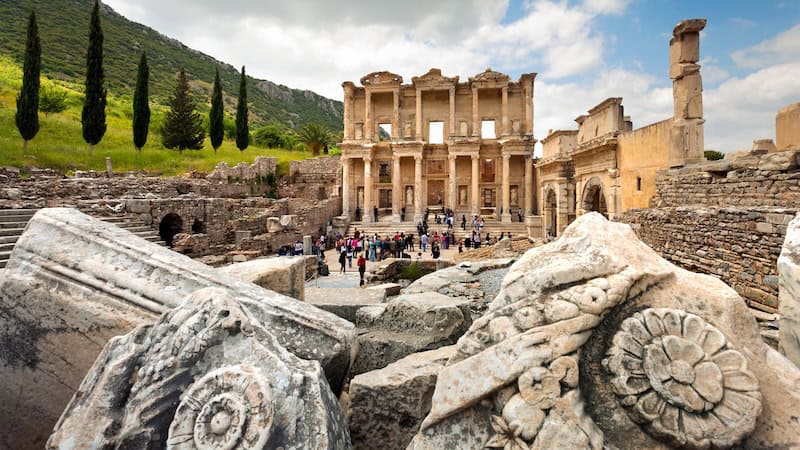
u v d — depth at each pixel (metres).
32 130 27.81
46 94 37.62
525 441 2.25
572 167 25.03
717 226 9.72
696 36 13.49
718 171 11.69
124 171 30.05
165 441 2.59
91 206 16.92
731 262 9.21
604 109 18.59
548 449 2.19
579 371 2.46
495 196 43.88
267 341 2.92
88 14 108.50
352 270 21.36
